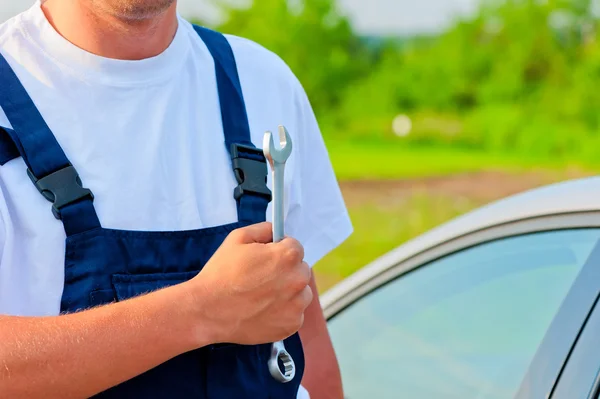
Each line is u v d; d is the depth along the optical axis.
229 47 1.60
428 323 2.14
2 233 1.29
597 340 1.63
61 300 1.30
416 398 2.07
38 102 1.37
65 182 1.31
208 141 1.48
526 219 2.02
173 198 1.42
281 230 1.30
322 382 1.70
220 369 1.35
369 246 8.90
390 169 11.80
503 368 1.85
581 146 12.27
